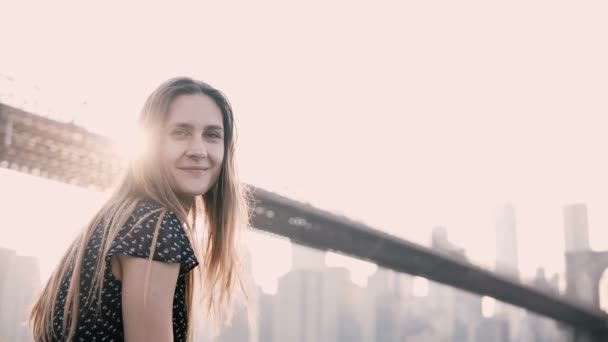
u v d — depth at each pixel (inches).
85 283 65.4
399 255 1847.9
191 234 70.1
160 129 73.0
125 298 62.7
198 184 73.7
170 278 64.1
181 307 69.3
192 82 75.6
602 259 4028.1
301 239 1577.3
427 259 1927.9
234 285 83.7
